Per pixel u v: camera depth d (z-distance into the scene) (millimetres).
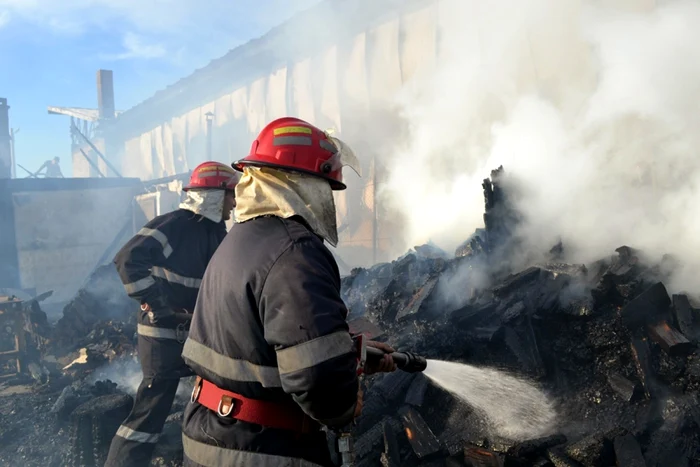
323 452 1530
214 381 1459
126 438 3131
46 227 14719
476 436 2969
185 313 3273
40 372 5867
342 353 1275
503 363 3445
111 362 5891
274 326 1295
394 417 3219
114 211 15766
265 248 1392
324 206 1567
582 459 2555
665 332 3131
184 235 3371
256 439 1418
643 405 2936
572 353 3369
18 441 4180
